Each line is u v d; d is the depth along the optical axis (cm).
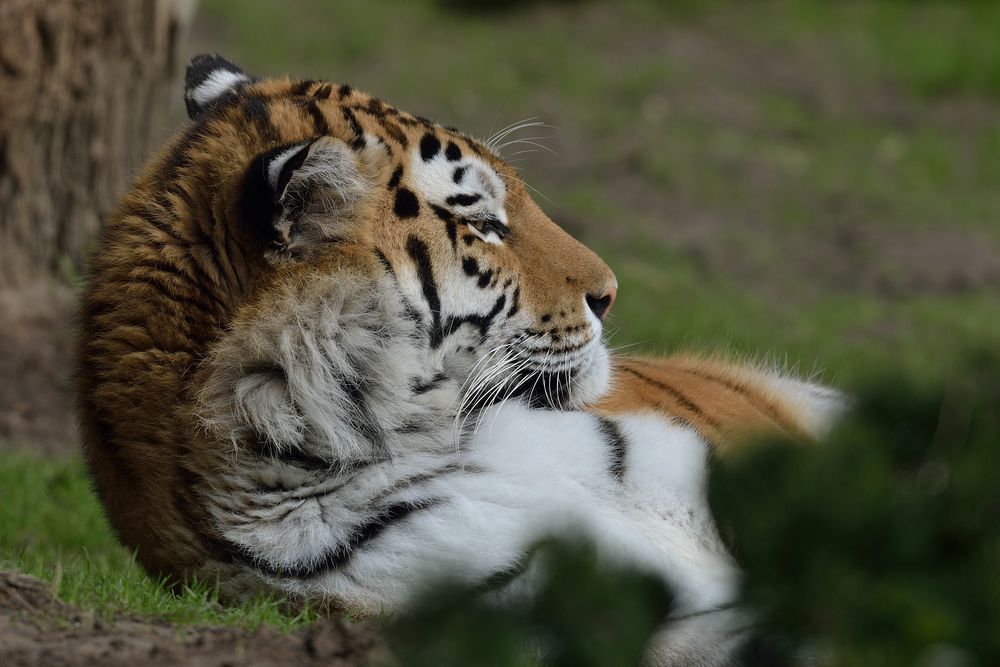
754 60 3472
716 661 702
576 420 841
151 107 1571
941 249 2355
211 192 786
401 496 774
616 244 2281
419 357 813
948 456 472
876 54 3472
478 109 3042
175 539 778
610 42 3606
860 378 518
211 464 763
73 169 1514
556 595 484
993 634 449
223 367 761
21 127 1467
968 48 3416
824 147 2948
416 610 493
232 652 618
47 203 1514
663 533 799
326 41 3488
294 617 744
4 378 1451
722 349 1259
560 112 3056
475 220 848
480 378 838
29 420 1410
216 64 945
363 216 795
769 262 2284
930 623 446
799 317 1938
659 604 503
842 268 2288
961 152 2934
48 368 1483
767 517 473
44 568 859
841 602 461
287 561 757
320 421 768
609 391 910
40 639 618
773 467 484
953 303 2073
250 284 770
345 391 785
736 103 3178
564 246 884
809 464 478
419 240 815
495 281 845
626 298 1922
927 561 466
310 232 783
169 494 773
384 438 793
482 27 3756
